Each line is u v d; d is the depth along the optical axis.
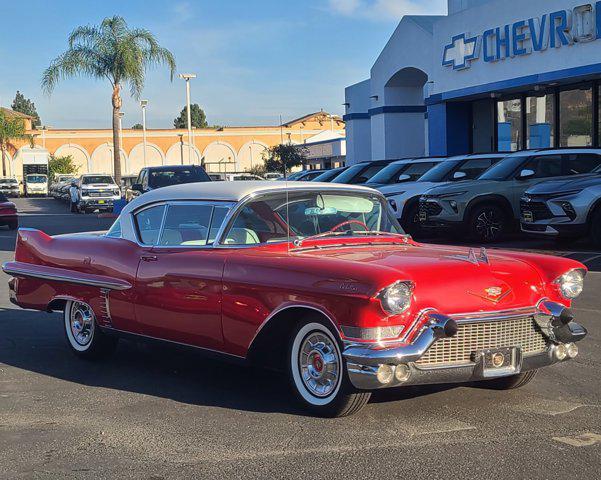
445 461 4.05
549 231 12.51
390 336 4.38
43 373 6.21
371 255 4.99
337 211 5.75
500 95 20.89
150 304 5.68
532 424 4.64
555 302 4.91
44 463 4.22
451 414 4.85
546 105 19.56
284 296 4.73
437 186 14.70
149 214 5.96
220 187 5.68
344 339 4.43
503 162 14.87
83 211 34.94
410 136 28.58
